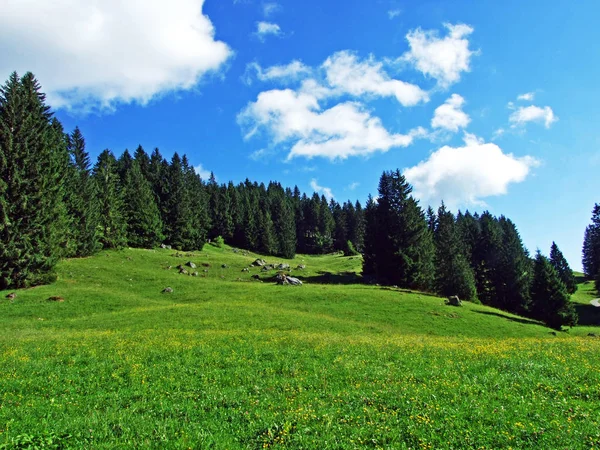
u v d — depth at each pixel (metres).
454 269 76.94
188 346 22.78
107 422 11.36
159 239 109.81
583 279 143.50
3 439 9.88
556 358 18.48
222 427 11.06
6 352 21.88
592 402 11.85
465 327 43.50
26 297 45.34
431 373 15.97
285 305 48.03
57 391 14.98
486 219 153.50
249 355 20.59
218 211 156.25
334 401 12.88
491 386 13.87
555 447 9.01
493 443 9.47
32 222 51.91
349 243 165.38
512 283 85.44
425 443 9.57
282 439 9.95
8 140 51.59
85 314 41.41
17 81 55.41
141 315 38.00
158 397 14.02
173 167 128.25
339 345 23.62
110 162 101.56
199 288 58.59
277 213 178.62
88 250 76.56
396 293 58.62
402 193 83.94
